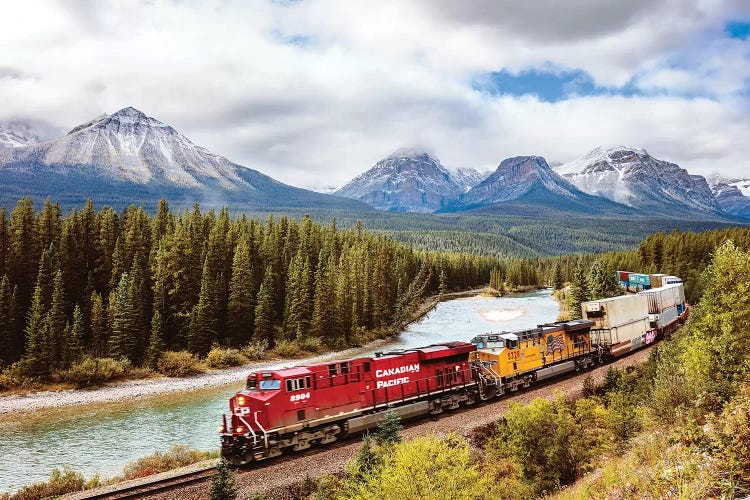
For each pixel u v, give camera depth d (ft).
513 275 647.15
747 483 36.06
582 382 136.26
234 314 249.75
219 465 66.95
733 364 75.36
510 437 92.43
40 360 184.03
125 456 116.57
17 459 115.75
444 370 117.29
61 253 229.04
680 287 231.71
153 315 233.76
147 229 266.98
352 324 297.33
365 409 100.07
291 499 73.31
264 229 347.56
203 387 192.85
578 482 74.18
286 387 88.69
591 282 260.62
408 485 62.49
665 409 68.80
